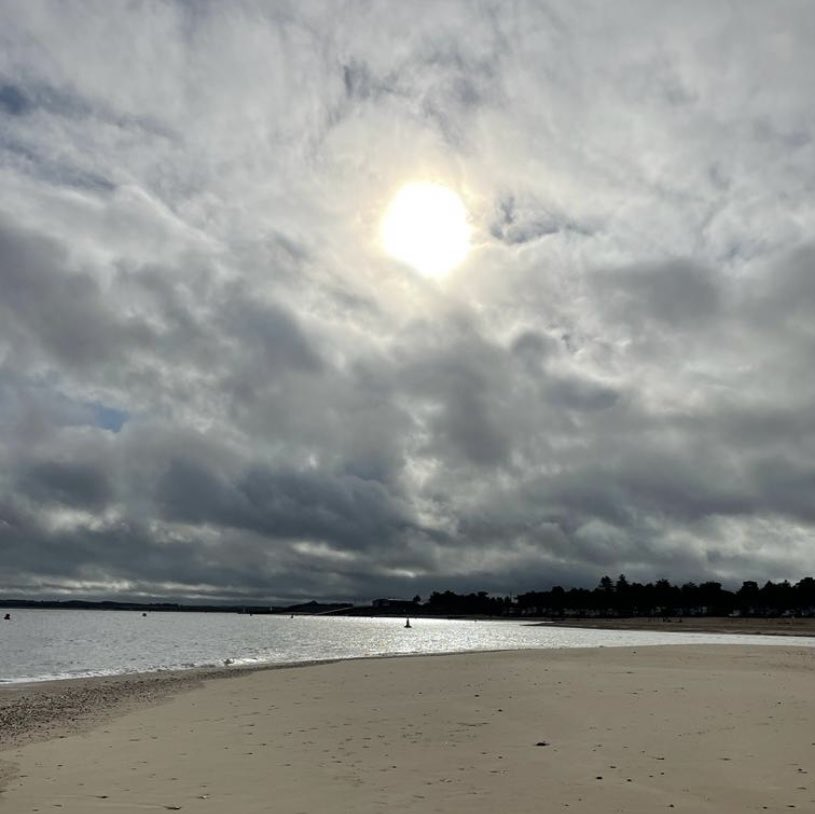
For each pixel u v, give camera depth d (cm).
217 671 4478
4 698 2938
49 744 1739
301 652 7625
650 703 2277
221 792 1204
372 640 11431
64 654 7006
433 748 1577
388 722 1986
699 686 2808
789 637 11925
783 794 1147
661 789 1181
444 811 1061
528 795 1150
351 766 1401
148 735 1861
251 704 2528
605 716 2005
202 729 1948
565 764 1384
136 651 7694
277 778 1304
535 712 2112
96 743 1744
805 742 1591
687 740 1623
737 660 4538
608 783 1225
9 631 12650
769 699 2373
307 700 2608
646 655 5184
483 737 1709
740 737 1658
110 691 3195
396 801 1123
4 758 1552
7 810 1100
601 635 13562
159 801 1148
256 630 16925
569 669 3778
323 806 1100
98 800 1159
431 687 2948
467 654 5706
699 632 14812
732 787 1193
